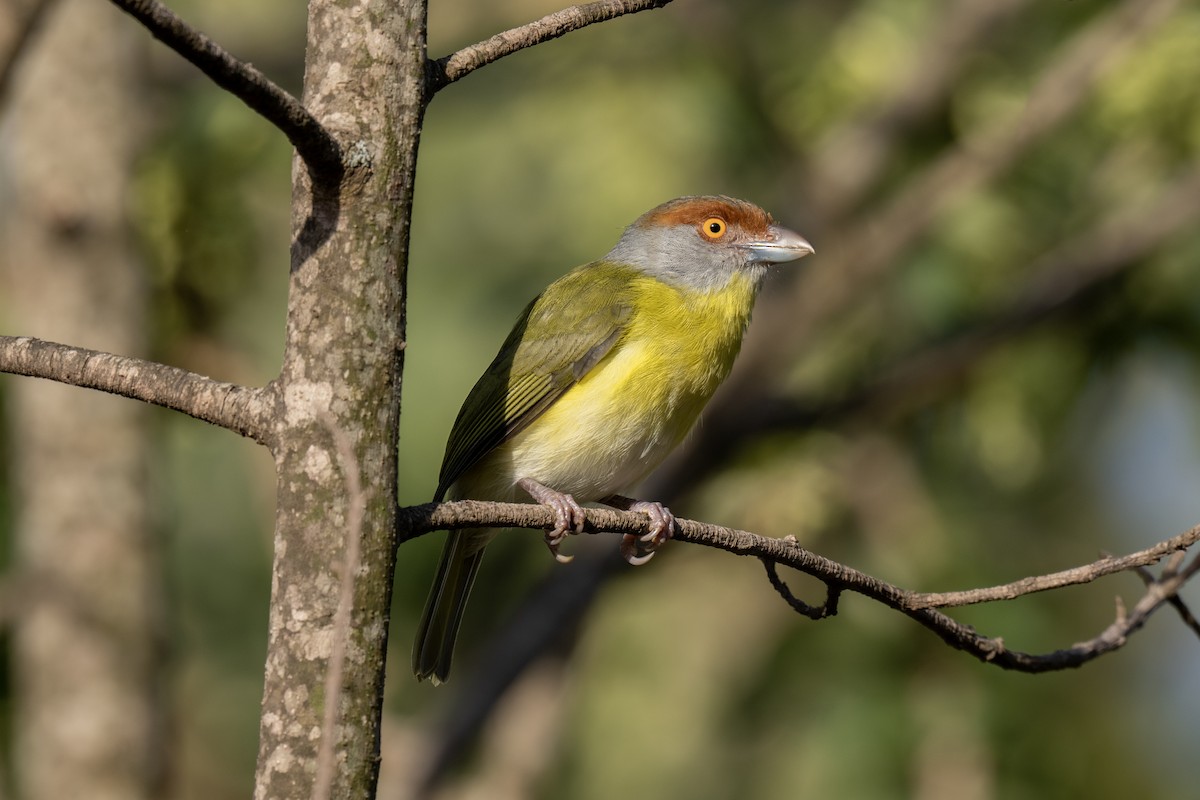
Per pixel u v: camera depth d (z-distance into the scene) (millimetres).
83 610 10562
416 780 11812
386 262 4953
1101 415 13641
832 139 13641
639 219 9586
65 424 10664
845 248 13141
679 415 8938
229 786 13992
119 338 11078
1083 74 12414
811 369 14031
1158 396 14500
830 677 11938
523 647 12195
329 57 4977
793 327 13117
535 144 14805
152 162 11688
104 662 10570
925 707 11547
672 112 13938
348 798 4754
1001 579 11688
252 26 14891
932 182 12906
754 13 14453
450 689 15391
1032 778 11562
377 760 4832
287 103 4590
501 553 15688
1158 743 14367
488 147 15016
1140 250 12438
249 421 4949
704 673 14406
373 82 4957
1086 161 13828
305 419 4871
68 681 10547
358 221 4910
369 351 4906
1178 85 12359
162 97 12305
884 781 11719
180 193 11711
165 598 10953
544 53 14430
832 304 13117
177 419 12648
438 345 14602
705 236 9297
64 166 10938
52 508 10641
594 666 14469
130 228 11188
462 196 15016
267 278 12906
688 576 14625
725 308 9242
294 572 4840
